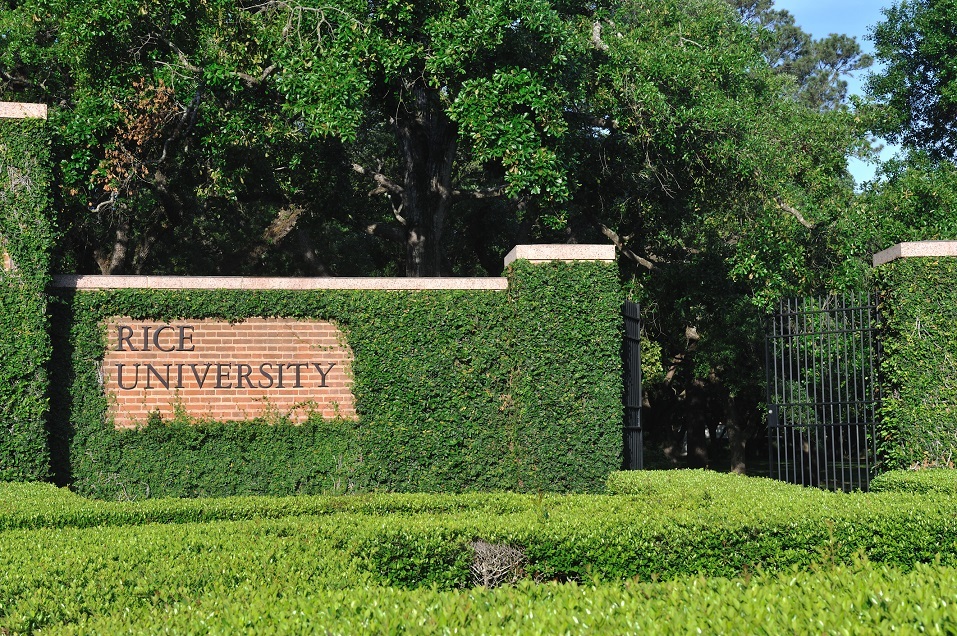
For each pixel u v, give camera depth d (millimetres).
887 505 6938
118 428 10914
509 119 15086
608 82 16984
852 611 3580
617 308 11516
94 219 19516
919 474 9203
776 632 3291
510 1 14656
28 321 10508
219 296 11164
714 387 27797
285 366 11258
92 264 23188
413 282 11531
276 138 17766
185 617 3791
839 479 18891
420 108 18406
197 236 24656
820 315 11531
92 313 10961
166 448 10961
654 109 16375
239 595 4402
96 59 15992
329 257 26016
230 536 6051
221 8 15602
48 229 10719
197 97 16562
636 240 21594
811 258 18703
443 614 3605
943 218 19578
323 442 11227
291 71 14812
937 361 10273
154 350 11055
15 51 18328
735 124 17078
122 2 14883
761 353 23094
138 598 4566
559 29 14930
